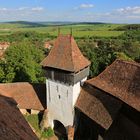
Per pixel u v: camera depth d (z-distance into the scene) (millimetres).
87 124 33156
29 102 39000
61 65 32594
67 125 34750
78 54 33875
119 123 28625
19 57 52812
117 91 29250
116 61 32594
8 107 17844
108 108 28922
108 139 28625
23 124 17016
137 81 27766
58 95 34562
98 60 65250
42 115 37812
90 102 31719
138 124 26062
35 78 54312
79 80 33625
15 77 52625
